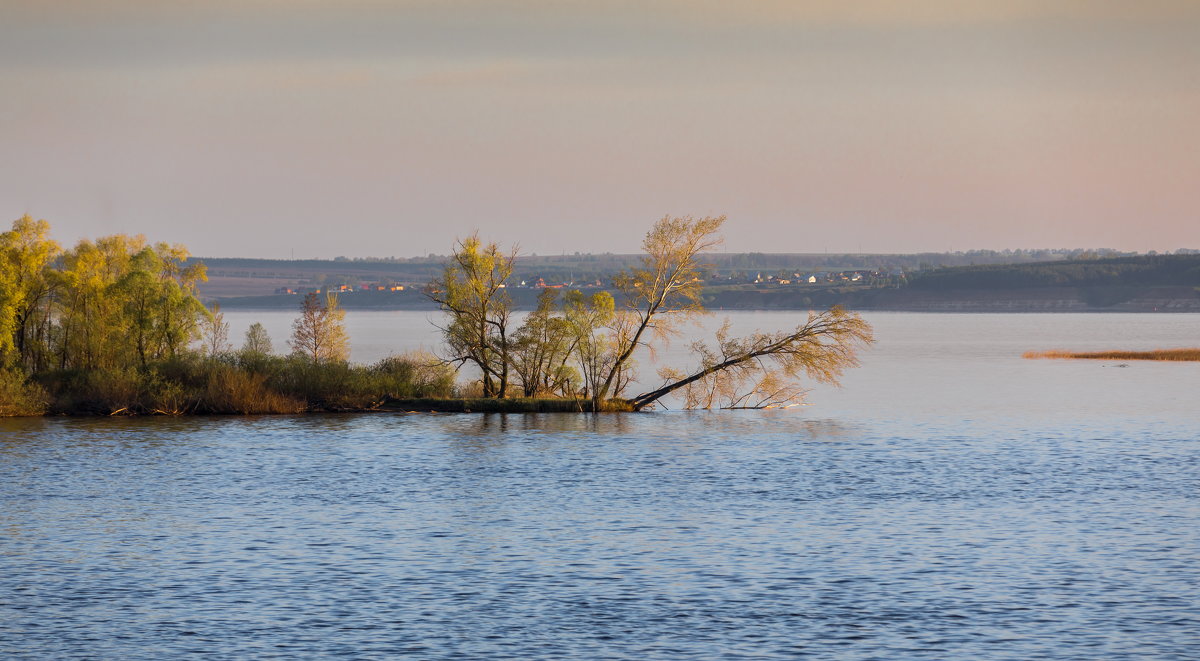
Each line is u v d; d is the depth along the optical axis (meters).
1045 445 109.81
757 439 112.56
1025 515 75.12
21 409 121.62
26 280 124.31
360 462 96.62
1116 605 54.09
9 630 50.44
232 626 51.03
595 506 78.44
